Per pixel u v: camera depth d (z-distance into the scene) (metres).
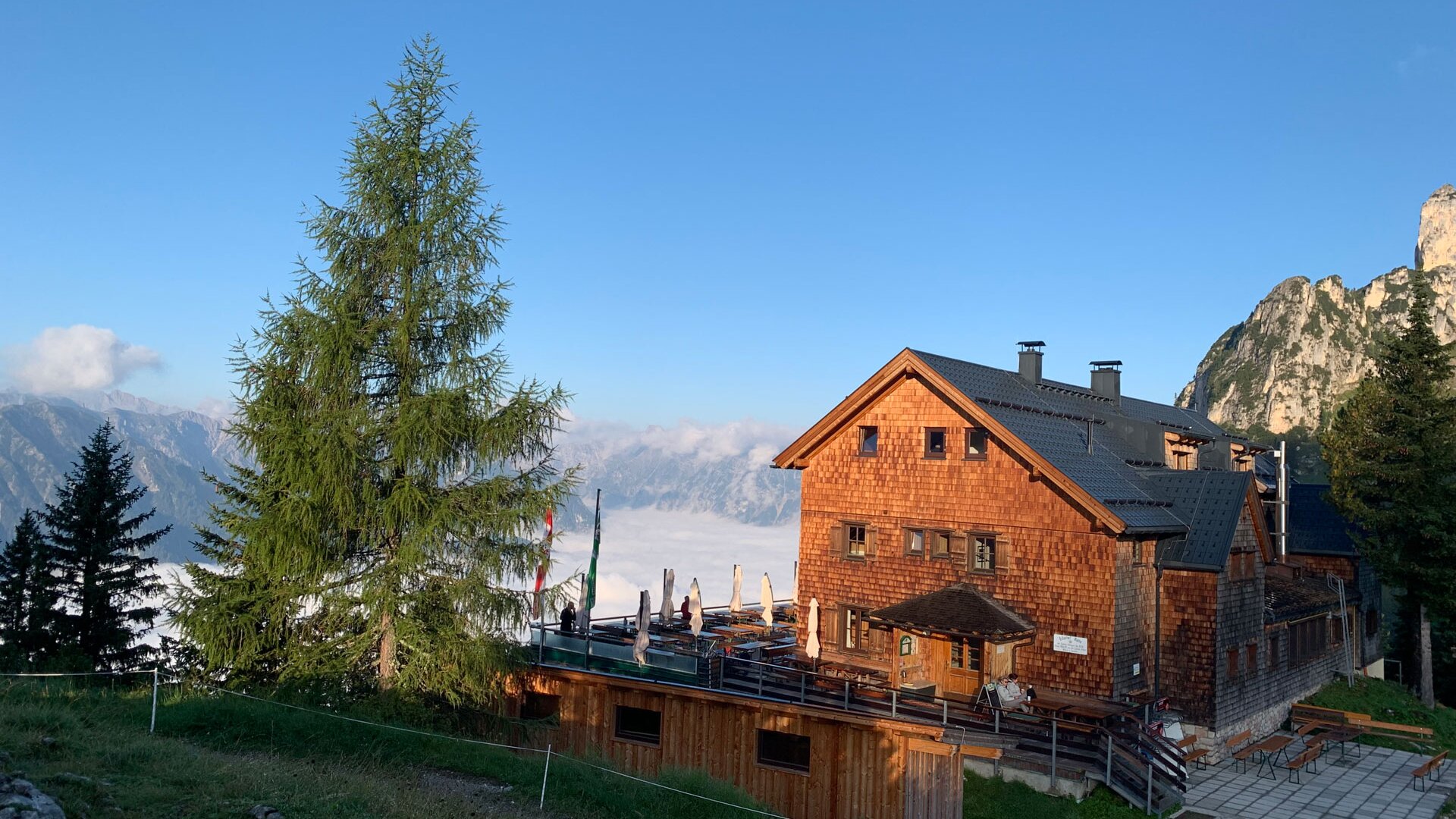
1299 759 24.22
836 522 29.20
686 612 30.80
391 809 12.66
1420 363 36.09
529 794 15.66
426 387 20.25
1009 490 25.78
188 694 18.81
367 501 19.14
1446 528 34.16
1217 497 26.33
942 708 21.34
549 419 20.20
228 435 19.14
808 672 22.33
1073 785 20.02
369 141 19.95
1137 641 24.86
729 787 18.08
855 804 20.06
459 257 20.16
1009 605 25.44
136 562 32.88
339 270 19.70
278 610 19.45
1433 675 42.34
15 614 32.06
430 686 19.47
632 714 23.44
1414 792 23.11
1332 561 37.81
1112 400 35.03
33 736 12.74
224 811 11.23
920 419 27.78
